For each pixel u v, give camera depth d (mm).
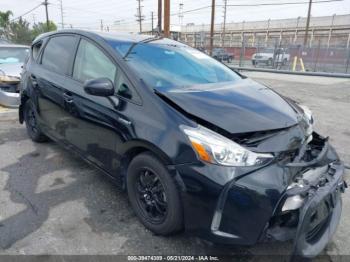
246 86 3273
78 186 3467
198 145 2223
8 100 6559
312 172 2379
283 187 2137
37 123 4438
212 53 24609
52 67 3973
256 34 60219
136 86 2734
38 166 3961
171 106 2508
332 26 50469
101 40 3289
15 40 42312
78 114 3312
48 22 47812
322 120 6773
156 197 2611
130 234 2682
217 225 2211
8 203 3096
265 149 2238
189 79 3123
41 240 2570
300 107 3232
